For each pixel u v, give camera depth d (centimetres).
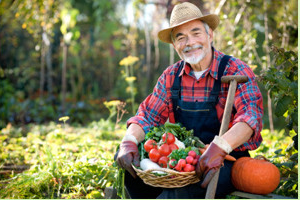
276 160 359
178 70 318
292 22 574
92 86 1147
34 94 1072
